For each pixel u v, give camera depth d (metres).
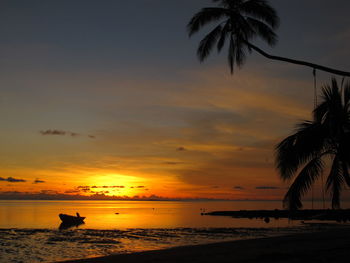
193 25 14.02
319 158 13.95
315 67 11.18
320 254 12.39
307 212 67.38
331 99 14.35
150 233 36.53
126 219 72.62
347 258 11.29
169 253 14.43
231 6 14.01
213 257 12.80
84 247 26.09
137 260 12.73
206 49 14.55
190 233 36.38
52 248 25.67
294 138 13.55
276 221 59.31
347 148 13.34
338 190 14.19
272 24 13.77
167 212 122.31
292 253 12.88
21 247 26.23
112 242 29.12
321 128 13.70
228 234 35.00
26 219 69.50
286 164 13.26
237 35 13.15
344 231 23.00
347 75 10.70
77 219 58.47
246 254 13.20
